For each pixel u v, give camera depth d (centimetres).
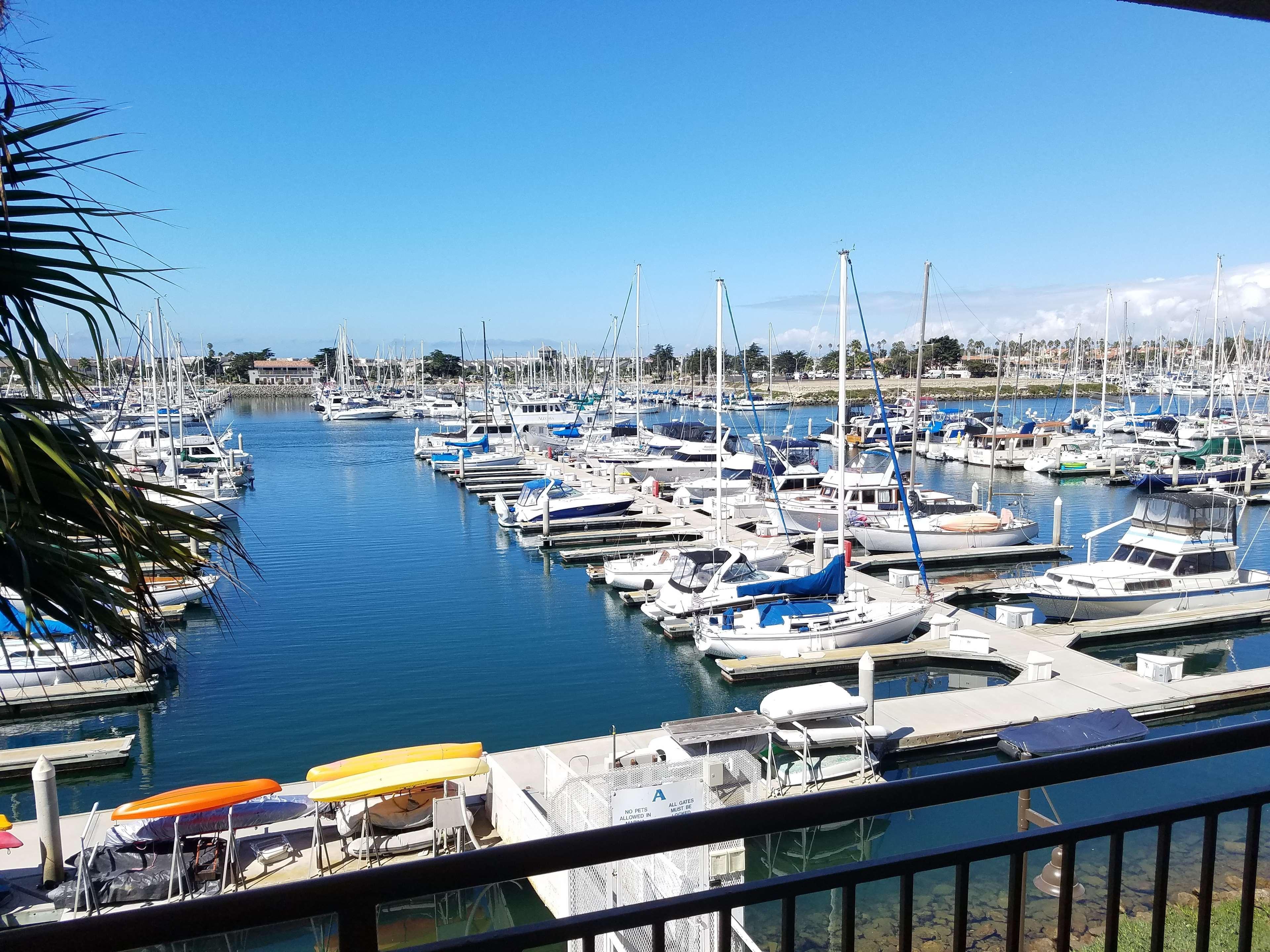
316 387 13675
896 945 883
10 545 267
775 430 8038
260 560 3130
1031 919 864
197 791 1106
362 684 1928
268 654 2108
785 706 1452
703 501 3956
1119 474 4981
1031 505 4216
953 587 2552
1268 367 7869
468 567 3048
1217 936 618
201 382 11569
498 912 1117
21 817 1398
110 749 1532
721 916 175
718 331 2872
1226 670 2053
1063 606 2258
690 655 2150
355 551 3284
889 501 3381
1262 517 3928
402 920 1110
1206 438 5456
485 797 1306
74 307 288
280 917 145
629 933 824
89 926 136
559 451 5944
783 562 2802
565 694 1897
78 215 285
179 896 1064
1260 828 228
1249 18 252
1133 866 941
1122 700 1678
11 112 279
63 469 263
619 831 163
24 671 1744
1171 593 2272
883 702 1675
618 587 2677
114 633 296
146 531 285
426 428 8769
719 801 1040
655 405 9969
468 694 1883
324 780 1165
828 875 184
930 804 183
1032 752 1355
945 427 6588
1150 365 12181
